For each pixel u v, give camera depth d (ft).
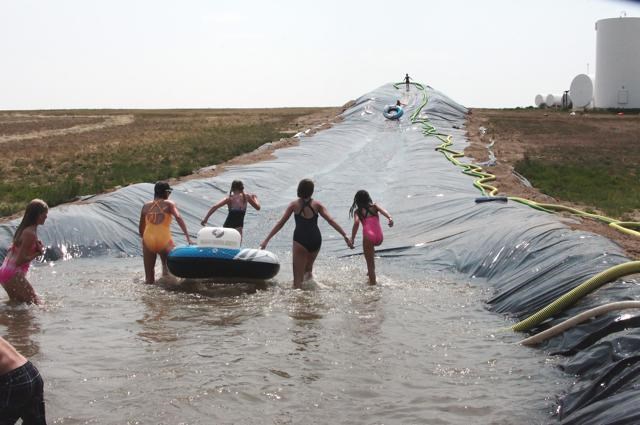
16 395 17.24
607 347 23.68
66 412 21.45
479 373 24.84
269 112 303.89
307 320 31.78
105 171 93.71
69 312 33.06
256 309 33.68
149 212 39.27
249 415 21.38
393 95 191.62
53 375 24.48
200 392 23.06
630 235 43.62
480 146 111.75
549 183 79.46
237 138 149.59
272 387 23.50
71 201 59.67
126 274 42.04
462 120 176.76
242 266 38.09
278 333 29.68
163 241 39.01
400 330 30.25
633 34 255.91
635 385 19.88
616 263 31.78
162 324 31.04
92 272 42.60
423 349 27.58
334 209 61.98
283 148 104.94
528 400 22.34
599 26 262.88
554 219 45.78
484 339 28.86
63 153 120.16
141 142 143.43
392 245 48.67
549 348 26.84
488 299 35.60
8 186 76.48
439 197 60.75
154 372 24.85
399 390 23.34
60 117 276.82
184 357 26.50
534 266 36.06
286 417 21.25
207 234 38.70
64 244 47.57
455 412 21.53
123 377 24.36
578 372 23.94
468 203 57.11
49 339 28.78
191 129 187.11
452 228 50.49
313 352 27.17
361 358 26.50
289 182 74.90
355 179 76.89
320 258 47.32
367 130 141.38
